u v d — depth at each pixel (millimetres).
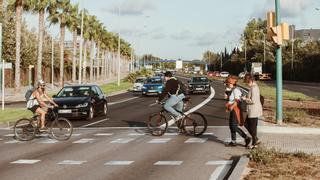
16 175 9172
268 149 10750
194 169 9492
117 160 10711
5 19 53250
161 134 14922
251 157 9672
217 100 33344
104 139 14359
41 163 10477
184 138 14211
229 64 138125
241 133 12227
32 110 14484
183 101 15023
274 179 7879
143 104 31469
